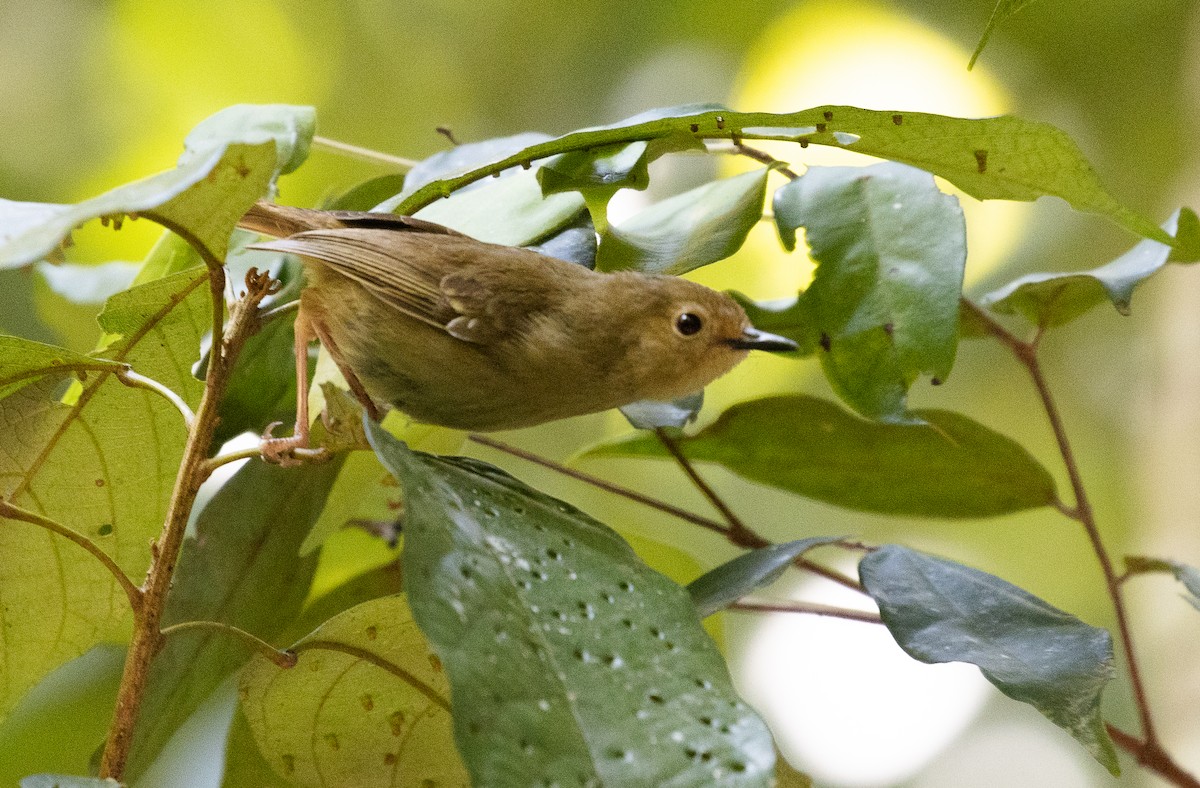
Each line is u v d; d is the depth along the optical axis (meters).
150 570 5.09
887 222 6.55
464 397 6.71
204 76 15.09
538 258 6.85
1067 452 7.66
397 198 6.79
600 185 5.75
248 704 5.71
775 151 13.47
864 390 6.37
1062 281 7.37
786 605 7.39
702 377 7.21
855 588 7.44
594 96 16.19
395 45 15.82
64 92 14.73
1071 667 5.54
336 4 15.45
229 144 4.21
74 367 5.41
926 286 6.34
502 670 4.13
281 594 7.61
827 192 6.73
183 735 9.82
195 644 7.24
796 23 15.94
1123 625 7.36
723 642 8.20
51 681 9.22
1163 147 15.70
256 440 8.60
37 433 5.87
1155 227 5.86
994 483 7.98
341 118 15.72
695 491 15.06
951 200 6.51
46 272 9.18
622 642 4.47
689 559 8.80
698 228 6.49
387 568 8.54
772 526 15.35
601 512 14.27
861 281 6.46
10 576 6.16
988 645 5.69
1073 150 5.61
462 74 16.08
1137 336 15.32
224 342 5.28
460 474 5.07
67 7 14.73
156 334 5.88
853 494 8.27
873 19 15.73
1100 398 15.98
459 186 6.20
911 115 5.52
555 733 4.05
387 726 5.79
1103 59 15.93
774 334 7.67
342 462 7.67
